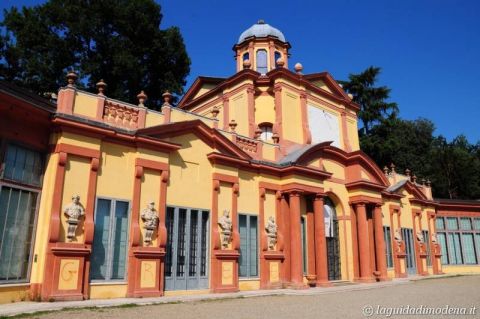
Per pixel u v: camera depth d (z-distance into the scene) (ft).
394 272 82.69
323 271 61.31
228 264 52.24
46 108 39.78
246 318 32.07
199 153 53.11
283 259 58.75
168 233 47.85
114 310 34.68
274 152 64.34
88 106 43.68
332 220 73.36
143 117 47.93
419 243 94.22
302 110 73.20
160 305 39.22
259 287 55.93
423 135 168.55
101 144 43.55
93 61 88.48
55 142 40.75
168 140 49.39
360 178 74.43
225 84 77.25
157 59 94.94
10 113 36.99
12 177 36.96
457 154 153.07
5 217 35.99
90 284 40.01
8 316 30.01
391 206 87.04
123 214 44.27
